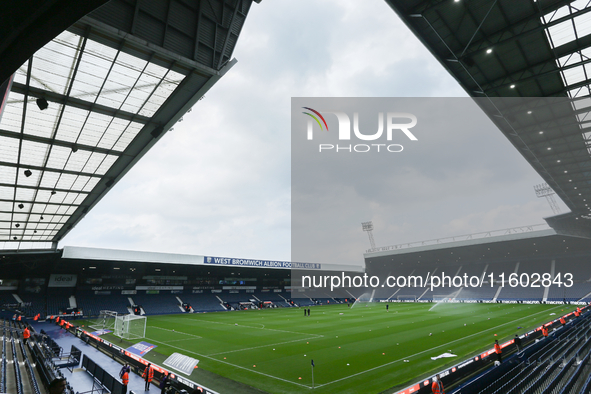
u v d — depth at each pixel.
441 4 15.02
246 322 37.88
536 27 16.16
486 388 11.12
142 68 16.17
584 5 14.84
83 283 50.88
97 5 4.83
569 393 10.82
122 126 21.03
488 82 20.70
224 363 17.92
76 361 17.22
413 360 17.59
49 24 4.95
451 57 18.44
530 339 21.16
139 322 30.94
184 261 51.56
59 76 16.50
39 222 35.47
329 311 53.62
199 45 15.38
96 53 15.04
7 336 24.67
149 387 13.56
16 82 16.33
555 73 19.92
